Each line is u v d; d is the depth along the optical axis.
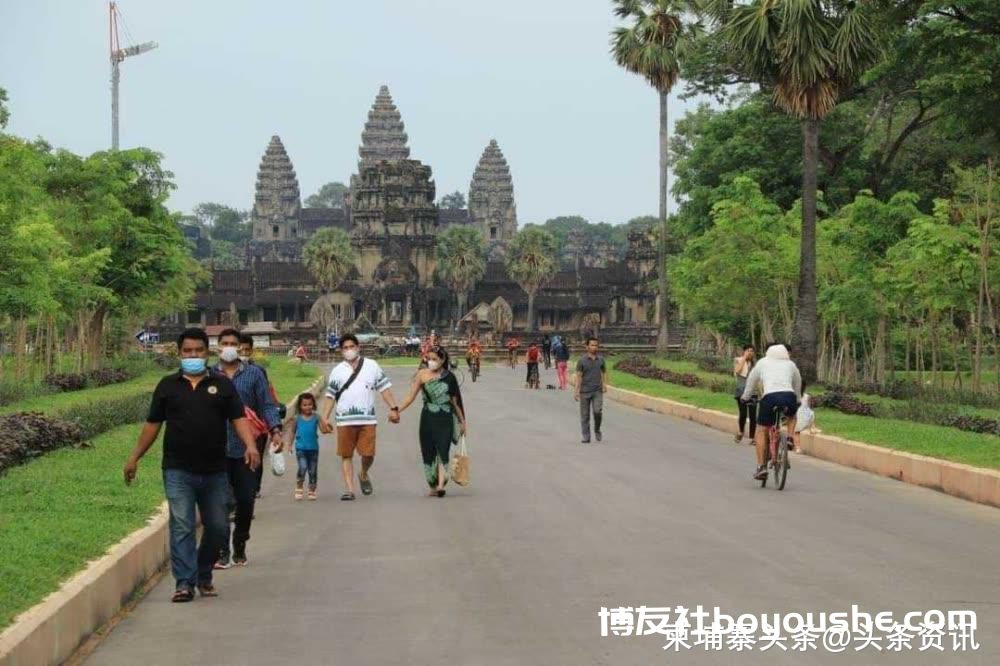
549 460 25.52
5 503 15.33
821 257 51.12
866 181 63.16
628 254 186.75
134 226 53.25
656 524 16.78
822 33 39.56
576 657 9.95
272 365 82.00
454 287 180.12
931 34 42.66
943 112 45.91
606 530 16.27
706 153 68.69
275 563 14.42
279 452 15.91
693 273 59.56
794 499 19.47
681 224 73.81
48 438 21.80
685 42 71.19
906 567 13.62
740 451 27.58
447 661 9.88
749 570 13.44
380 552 14.94
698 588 12.47
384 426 35.38
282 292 183.38
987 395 38.59
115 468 19.66
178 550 12.34
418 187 186.25
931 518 17.44
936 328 46.50
